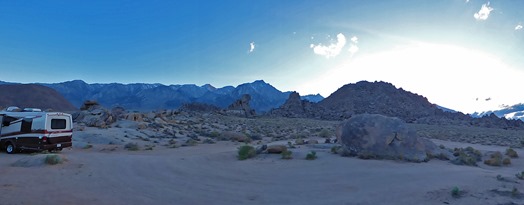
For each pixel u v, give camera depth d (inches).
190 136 1578.5
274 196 454.9
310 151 862.5
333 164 677.3
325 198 438.3
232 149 1090.7
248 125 2481.5
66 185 487.5
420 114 4793.3
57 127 881.5
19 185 472.4
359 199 424.2
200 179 562.6
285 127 2482.8
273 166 679.7
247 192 477.7
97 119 1654.8
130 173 593.0
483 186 439.8
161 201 425.4
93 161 690.2
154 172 608.4
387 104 5408.5
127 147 1119.0
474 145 1529.3
